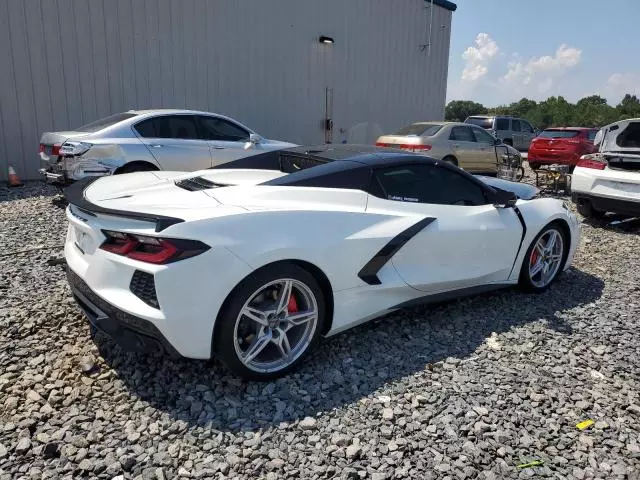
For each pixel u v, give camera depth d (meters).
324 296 3.03
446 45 17.84
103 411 2.54
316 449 2.33
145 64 10.73
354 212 3.15
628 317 3.98
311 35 13.53
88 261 2.83
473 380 2.95
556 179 10.11
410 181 3.55
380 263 3.20
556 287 4.63
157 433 2.40
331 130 14.57
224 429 2.44
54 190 8.44
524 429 2.54
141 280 2.52
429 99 17.64
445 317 3.82
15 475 2.11
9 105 9.27
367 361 3.12
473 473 2.22
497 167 11.71
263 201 2.93
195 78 11.51
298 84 13.53
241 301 2.63
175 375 2.86
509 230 3.98
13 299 3.74
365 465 2.24
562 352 3.35
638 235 6.83
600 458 2.36
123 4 10.25
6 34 9.05
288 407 2.62
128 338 2.60
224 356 2.66
